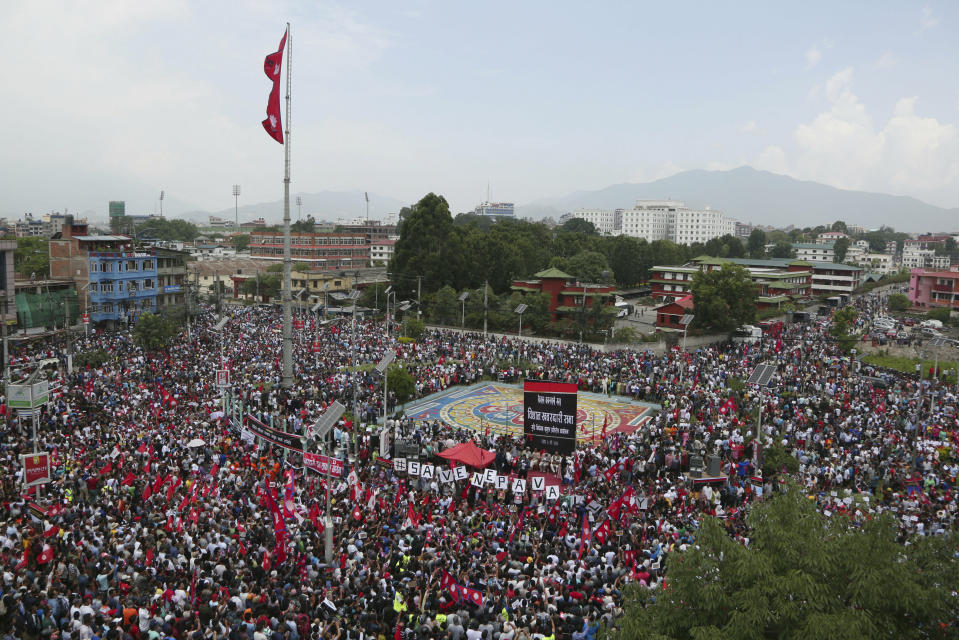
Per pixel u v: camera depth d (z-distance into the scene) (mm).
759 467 41094
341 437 44688
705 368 71812
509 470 42469
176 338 81500
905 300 135625
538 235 169125
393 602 22125
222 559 24766
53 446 39219
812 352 85125
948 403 59969
